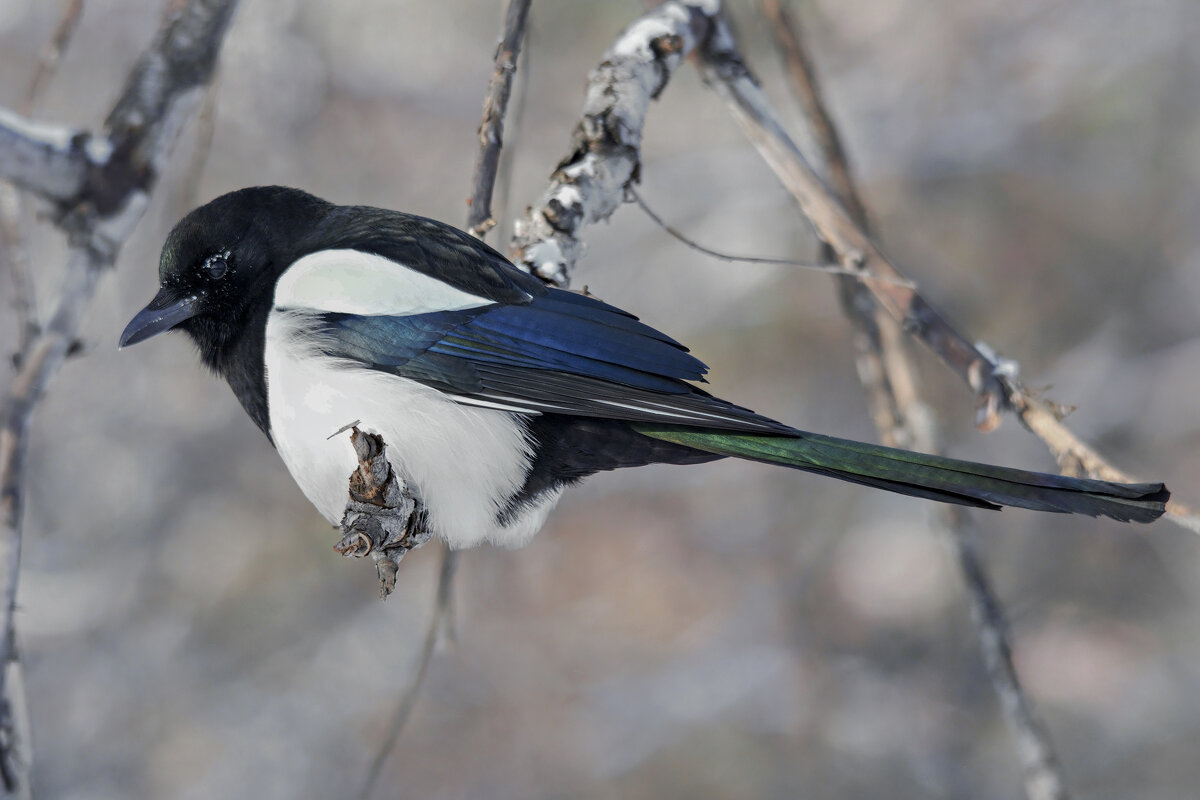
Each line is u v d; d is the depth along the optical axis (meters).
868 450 5.98
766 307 14.64
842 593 14.59
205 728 13.55
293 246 7.04
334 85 14.12
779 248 14.55
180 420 14.11
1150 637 14.16
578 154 7.42
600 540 15.12
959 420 14.38
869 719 13.79
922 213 14.60
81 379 13.91
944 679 13.95
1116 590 14.34
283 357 6.65
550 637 14.45
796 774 13.51
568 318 6.73
